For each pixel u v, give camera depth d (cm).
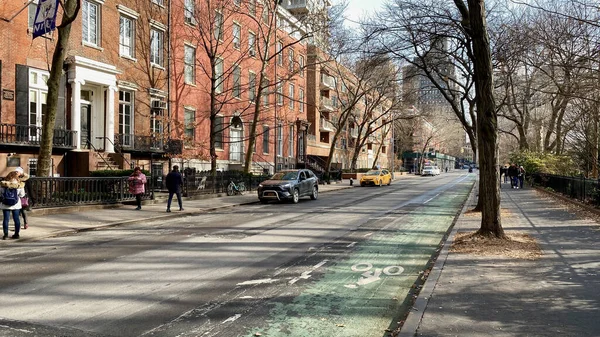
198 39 2842
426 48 1866
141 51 2681
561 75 1933
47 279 732
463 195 2747
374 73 4344
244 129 3747
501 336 458
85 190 1711
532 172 3231
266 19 3916
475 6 1024
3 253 957
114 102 2464
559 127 2816
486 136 1036
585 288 633
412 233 1230
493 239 1003
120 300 620
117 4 2500
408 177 6681
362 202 2230
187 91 3064
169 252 955
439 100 7319
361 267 830
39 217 1472
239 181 2719
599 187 1527
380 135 8012
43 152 1647
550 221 1341
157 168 2744
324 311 582
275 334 501
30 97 2066
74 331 501
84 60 2236
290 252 959
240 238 1134
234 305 602
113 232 1262
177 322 534
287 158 4506
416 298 603
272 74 4094
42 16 1644
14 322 529
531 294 608
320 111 5328
